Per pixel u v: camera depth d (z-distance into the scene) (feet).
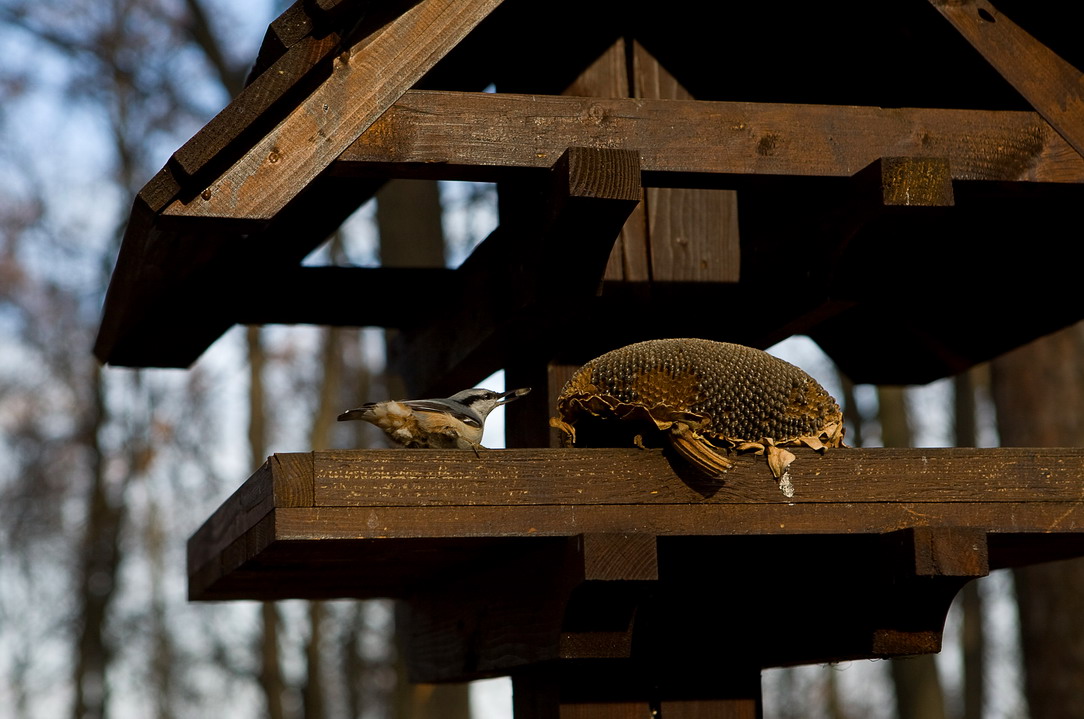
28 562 109.91
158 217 16.12
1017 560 21.50
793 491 16.98
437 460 16.12
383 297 26.66
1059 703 44.78
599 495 16.46
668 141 17.93
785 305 20.35
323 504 15.72
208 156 15.92
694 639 19.97
